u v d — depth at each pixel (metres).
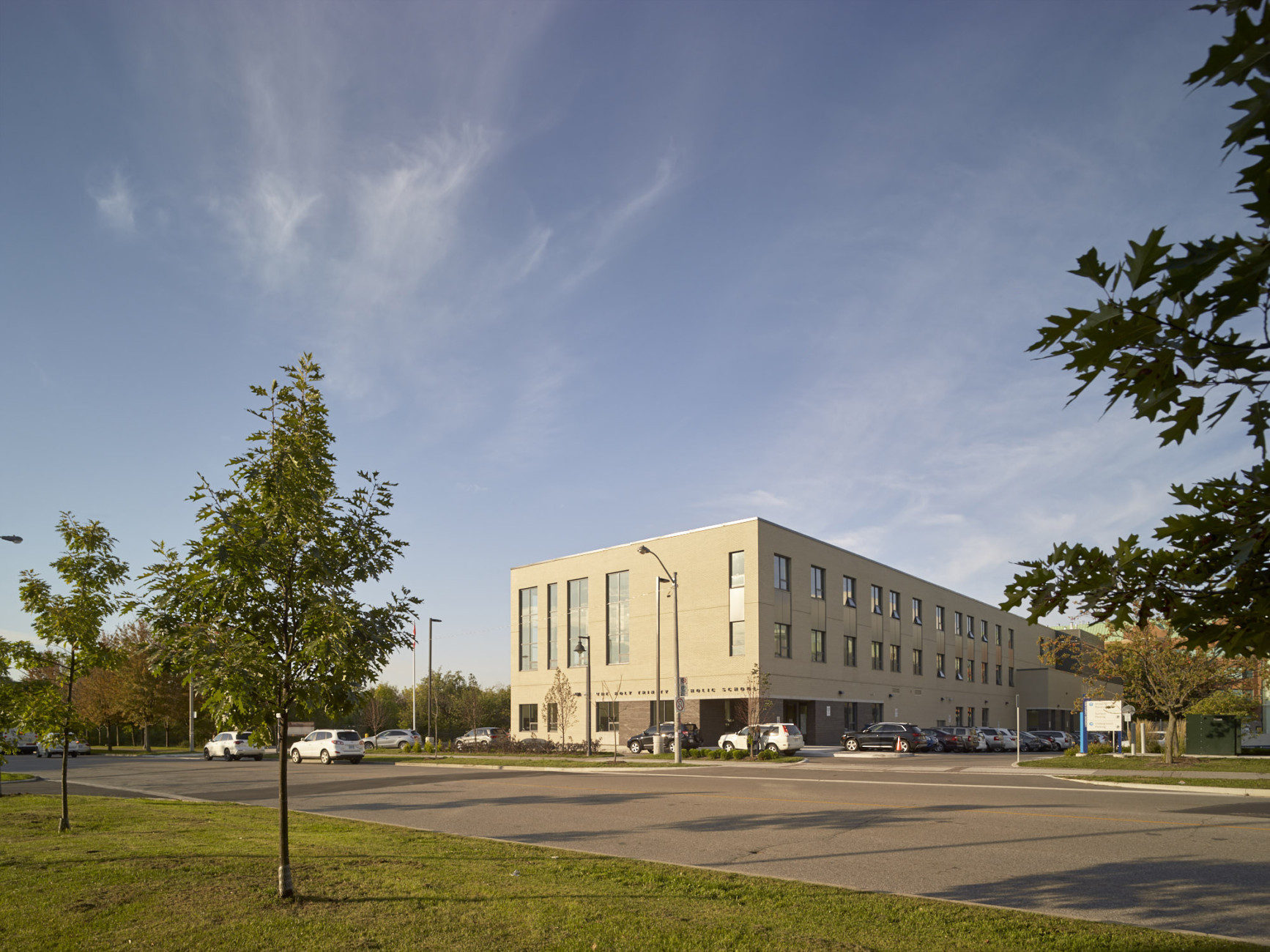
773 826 14.91
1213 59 2.07
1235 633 2.96
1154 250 2.33
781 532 47.97
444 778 28.23
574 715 53.47
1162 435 2.67
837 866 11.18
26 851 11.78
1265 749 40.81
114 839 13.09
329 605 9.33
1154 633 30.47
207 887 9.43
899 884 10.10
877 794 20.27
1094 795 19.70
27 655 16.28
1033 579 3.22
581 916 8.14
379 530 10.53
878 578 57.44
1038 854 11.92
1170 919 8.45
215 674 8.76
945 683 64.62
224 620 9.39
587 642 53.47
